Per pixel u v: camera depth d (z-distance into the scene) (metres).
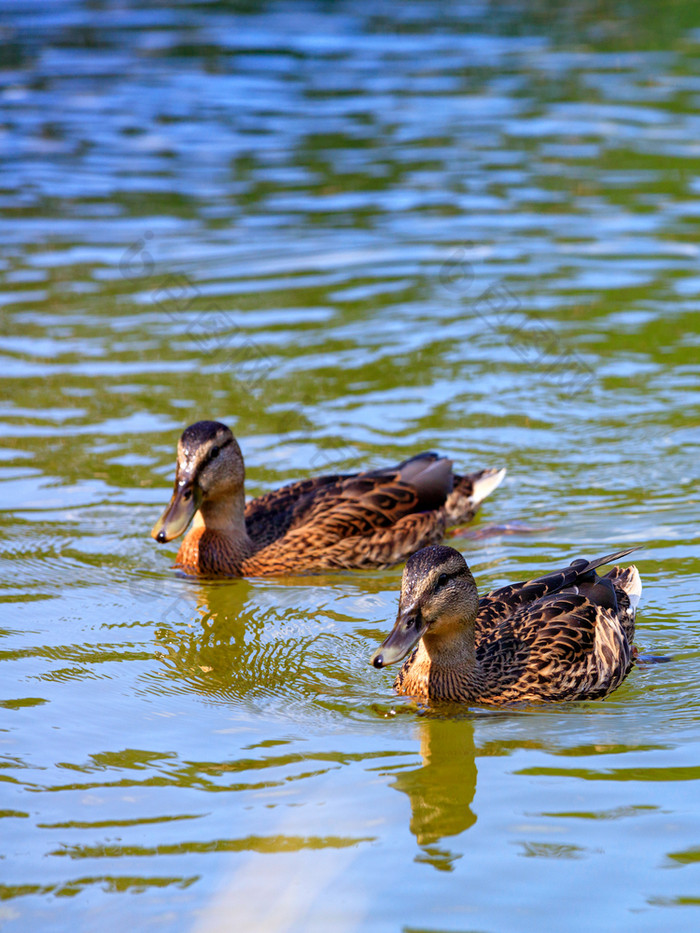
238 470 13.34
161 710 10.03
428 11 43.84
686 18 41.91
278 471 15.28
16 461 15.34
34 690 10.34
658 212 24.16
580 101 31.81
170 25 41.66
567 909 7.20
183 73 35.41
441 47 38.16
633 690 10.49
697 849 7.77
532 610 10.90
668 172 26.27
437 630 10.05
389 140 28.98
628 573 11.66
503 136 29.06
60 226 24.14
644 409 16.77
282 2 45.09
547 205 24.70
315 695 10.37
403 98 32.44
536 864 7.66
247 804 8.49
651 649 11.08
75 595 12.39
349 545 13.60
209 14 43.44
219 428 13.24
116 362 18.41
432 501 14.23
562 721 9.86
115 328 19.73
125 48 38.44
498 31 40.47
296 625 11.84
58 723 9.74
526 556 12.93
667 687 10.48
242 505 13.50
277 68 35.88
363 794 8.61
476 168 26.92
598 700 10.37
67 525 13.91
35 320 19.98
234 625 11.82
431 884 7.48
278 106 31.95
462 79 34.31
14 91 33.56
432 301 20.70
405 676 10.49
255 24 41.78
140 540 13.77
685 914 7.12
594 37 39.31
